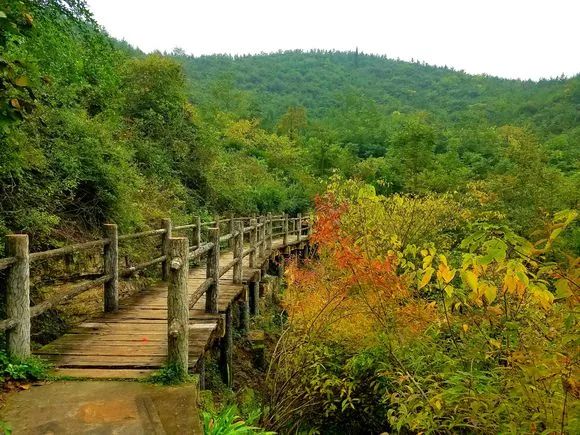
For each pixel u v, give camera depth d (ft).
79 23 24.62
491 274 13.17
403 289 16.99
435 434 12.95
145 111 53.52
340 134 139.85
